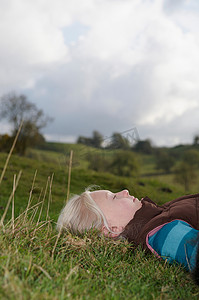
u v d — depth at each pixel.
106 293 1.74
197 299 1.83
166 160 18.92
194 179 17.00
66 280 1.73
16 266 1.78
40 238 2.35
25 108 30.56
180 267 2.14
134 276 2.02
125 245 2.42
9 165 15.62
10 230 2.41
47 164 18.12
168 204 2.77
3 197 9.79
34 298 1.44
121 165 16.70
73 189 11.53
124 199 2.67
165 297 1.77
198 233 2.06
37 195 7.09
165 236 2.24
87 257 2.26
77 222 2.65
